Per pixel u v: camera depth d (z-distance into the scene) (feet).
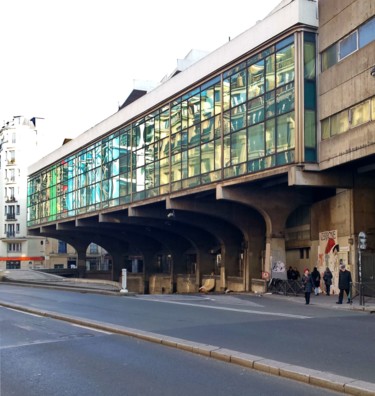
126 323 50.85
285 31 91.15
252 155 98.07
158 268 217.97
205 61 112.88
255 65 98.89
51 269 228.02
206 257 156.46
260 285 108.06
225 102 106.73
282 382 25.95
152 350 35.86
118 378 27.94
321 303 76.13
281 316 56.95
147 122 137.80
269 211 105.81
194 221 134.31
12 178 273.13
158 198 129.70
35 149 280.10
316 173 88.99
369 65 77.46
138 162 141.18
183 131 121.08
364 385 23.53
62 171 197.36
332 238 97.86
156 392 24.82
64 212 192.95
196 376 27.73
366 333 42.34
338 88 84.48
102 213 159.53
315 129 88.99
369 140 77.20
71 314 61.00
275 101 93.35
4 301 83.51
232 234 137.39
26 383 27.45
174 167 123.95
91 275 237.45
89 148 174.09
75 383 27.17
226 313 60.70
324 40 88.43
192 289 164.86
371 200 91.61
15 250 270.46
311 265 106.93
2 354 36.14
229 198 104.63
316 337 39.96
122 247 224.74
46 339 42.45
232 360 30.68
